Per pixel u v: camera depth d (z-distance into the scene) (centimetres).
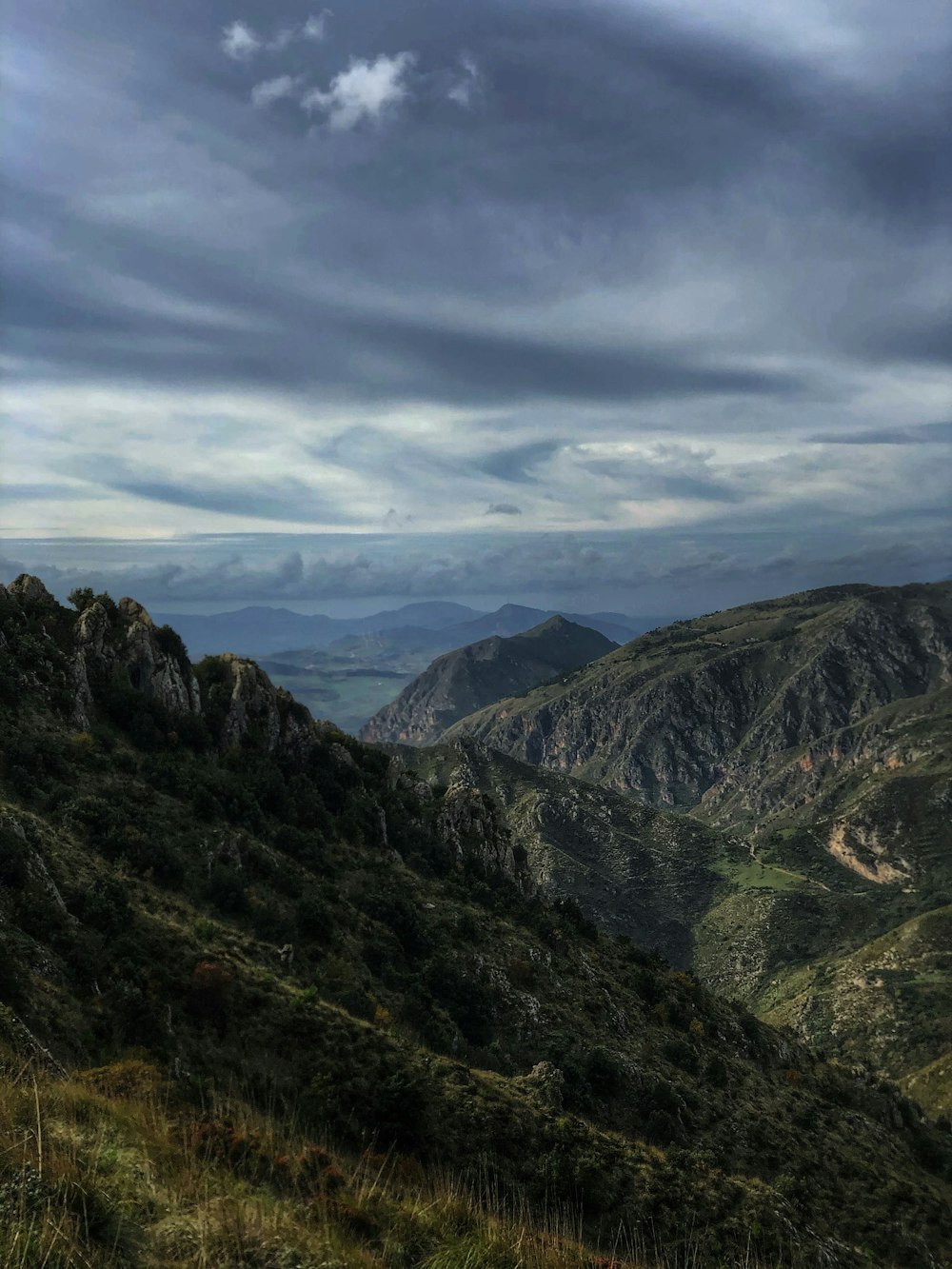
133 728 8744
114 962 4597
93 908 4925
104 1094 2566
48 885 4891
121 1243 1305
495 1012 7688
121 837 6369
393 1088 4403
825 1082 10494
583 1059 7156
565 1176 4372
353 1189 1928
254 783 9225
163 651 10106
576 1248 1938
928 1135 11231
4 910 4522
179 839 7100
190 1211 1477
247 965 5281
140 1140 1747
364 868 9338
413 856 10631
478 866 11544
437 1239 1773
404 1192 2114
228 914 6569
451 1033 6775
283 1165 1917
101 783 7356
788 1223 4809
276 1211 1550
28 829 5522
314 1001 5034
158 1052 4122
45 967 4231
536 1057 7225
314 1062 4559
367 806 10631
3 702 7706
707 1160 5684
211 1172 1672
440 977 7450
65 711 8181
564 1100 6331
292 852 8538
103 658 9356
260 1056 4488
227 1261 1331
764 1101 8556
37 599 9638
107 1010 4197
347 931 7406
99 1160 1550
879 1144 8956
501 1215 2338
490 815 12706
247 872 7275
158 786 7900
